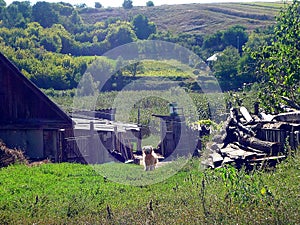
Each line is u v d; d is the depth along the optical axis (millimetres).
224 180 10633
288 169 11578
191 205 9266
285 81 17188
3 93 22891
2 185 13258
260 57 18922
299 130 14227
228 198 9141
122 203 10852
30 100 22953
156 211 9156
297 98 17812
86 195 11906
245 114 18047
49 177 14516
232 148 15852
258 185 9562
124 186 13398
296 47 17875
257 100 19359
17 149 20672
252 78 31953
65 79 42156
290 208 8172
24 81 22875
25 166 16750
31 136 22906
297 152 12609
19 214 10195
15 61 42969
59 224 9320
